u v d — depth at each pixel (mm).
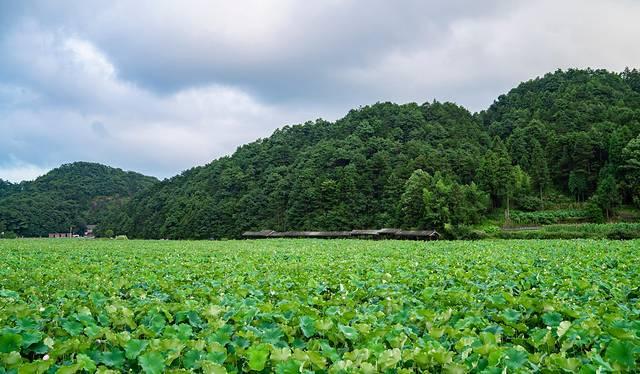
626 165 67500
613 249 24562
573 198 74875
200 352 5301
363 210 77062
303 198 81625
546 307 7188
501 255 21375
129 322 6715
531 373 4543
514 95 120250
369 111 109500
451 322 6898
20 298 9594
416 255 22984
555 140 81938
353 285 10945
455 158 80688
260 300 8633
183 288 10875
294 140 113000
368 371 4625
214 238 89250
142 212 114438
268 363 5004
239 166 107375
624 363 4574
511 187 71250
